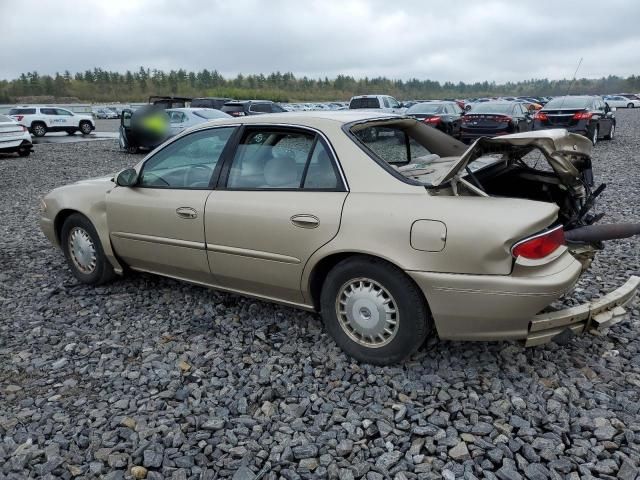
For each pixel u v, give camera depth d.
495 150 3.26
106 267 4.64
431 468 2.48
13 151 16.97
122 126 17.95
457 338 3.03
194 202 3.81
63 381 3.31
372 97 23.25
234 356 3.54
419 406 2.93
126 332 3.94
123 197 4.29
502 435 2.66
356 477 2.43
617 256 5.32
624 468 2.41
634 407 2.86
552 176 3.78
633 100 56.78
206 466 2.53
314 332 3.81
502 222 2.80
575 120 15.66
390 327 3.18
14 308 4.44
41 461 2.61
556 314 2.94
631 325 3.81
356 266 3.17
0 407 3.05
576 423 2.74
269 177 3.55
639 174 10.41
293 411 2.93
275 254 3.45
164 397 3.09
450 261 2.87
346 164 3.26
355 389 3.11
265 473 2.47
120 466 2.54
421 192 3.03
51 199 4.84
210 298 4.48
